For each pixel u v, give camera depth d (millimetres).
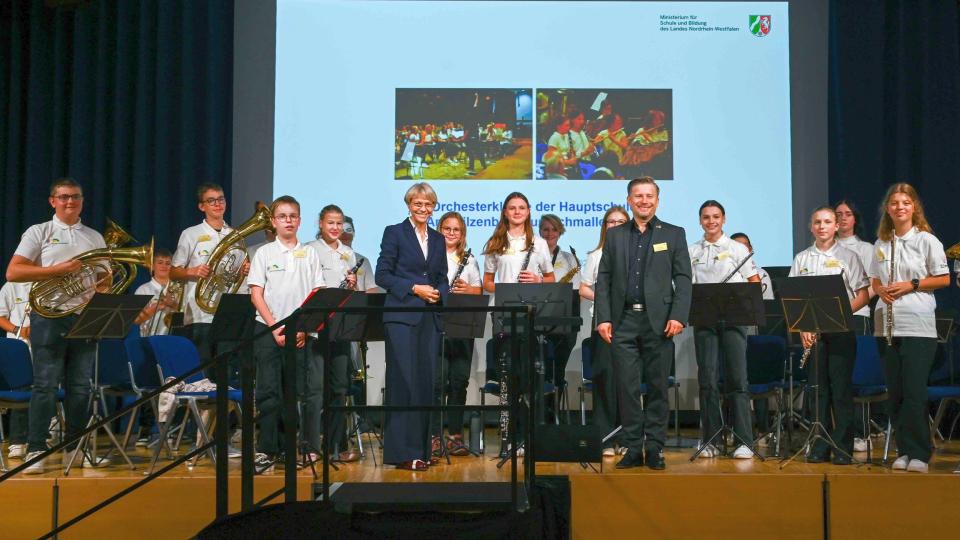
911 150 7055
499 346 5367
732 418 5035
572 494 4371
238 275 5699
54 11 7453
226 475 3742
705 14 7086
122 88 7273
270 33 7320
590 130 7031
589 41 7082
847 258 5195
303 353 4957
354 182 7016
